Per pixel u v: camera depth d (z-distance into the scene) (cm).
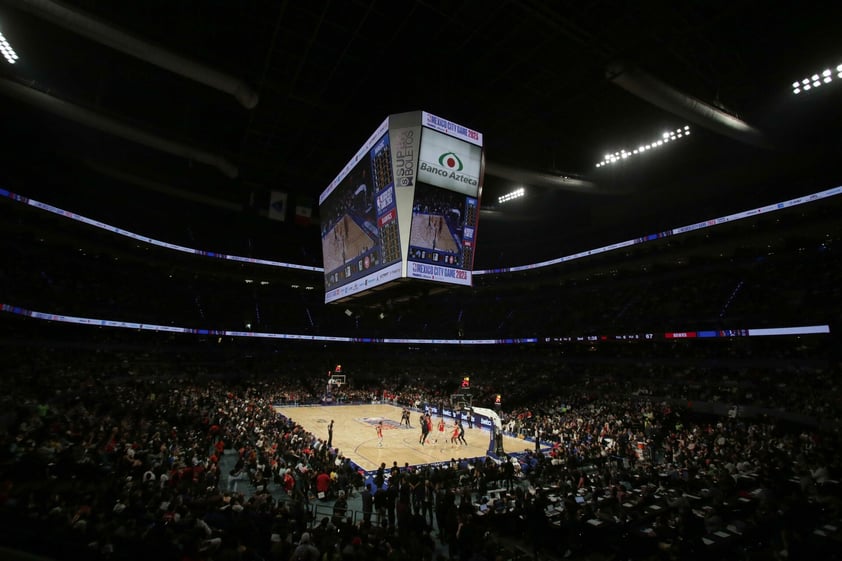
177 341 4797
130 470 1298
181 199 4544
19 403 1756
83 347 3419
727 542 933
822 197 2930
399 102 2534
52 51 2303
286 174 3472
